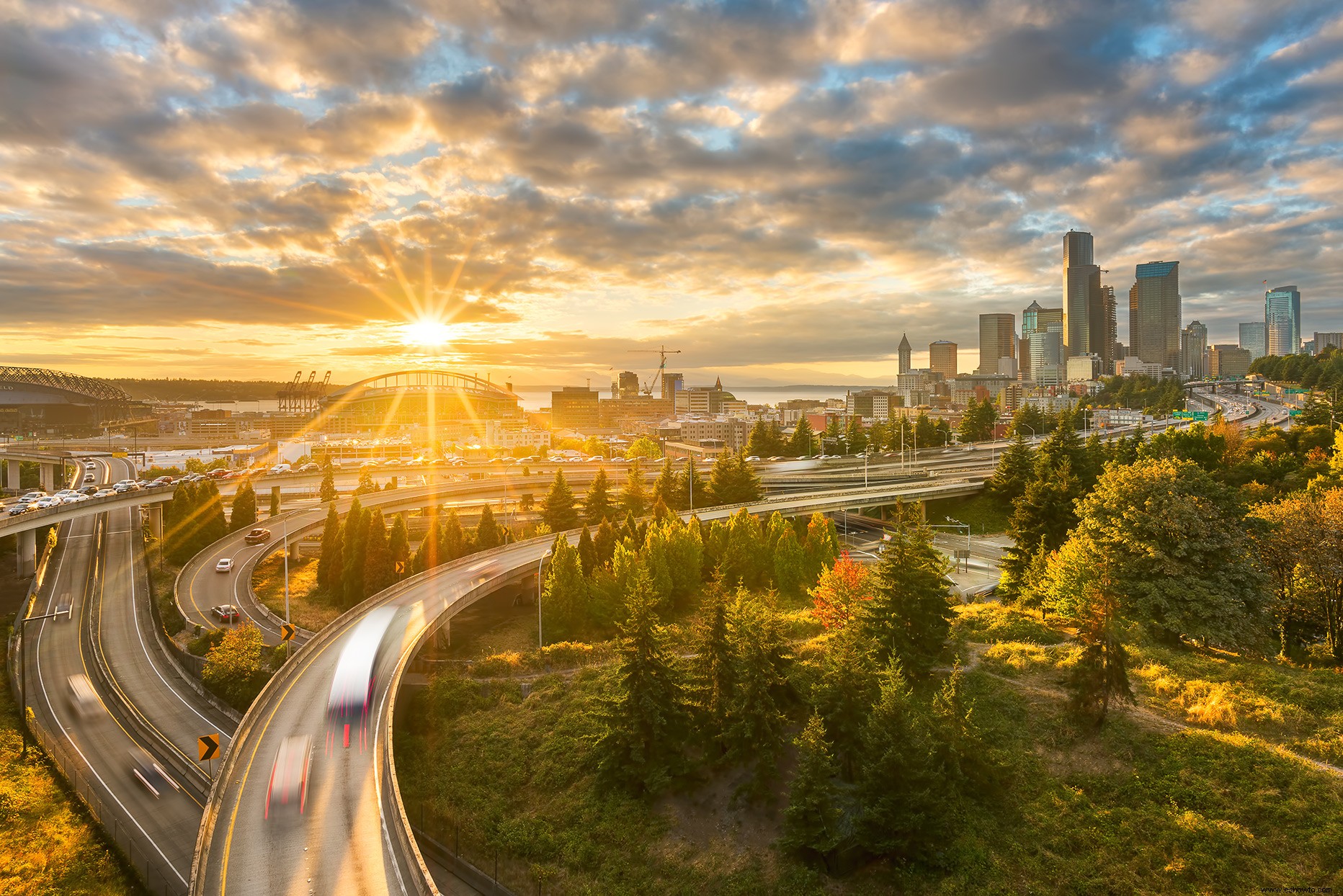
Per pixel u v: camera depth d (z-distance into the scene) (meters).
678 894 33.81
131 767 48.09
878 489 132.75
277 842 30.42
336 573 82.50
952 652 46.84
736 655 41.66
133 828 41.59
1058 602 56.91
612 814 39.25
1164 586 49.31
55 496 130.62
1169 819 31.41
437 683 54.78
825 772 33.03
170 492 116.25
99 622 74.81
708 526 95.75
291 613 76.31
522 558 84.19
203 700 57.53
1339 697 37.78
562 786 42.44
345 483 181.12
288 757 37.16
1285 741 35.09
